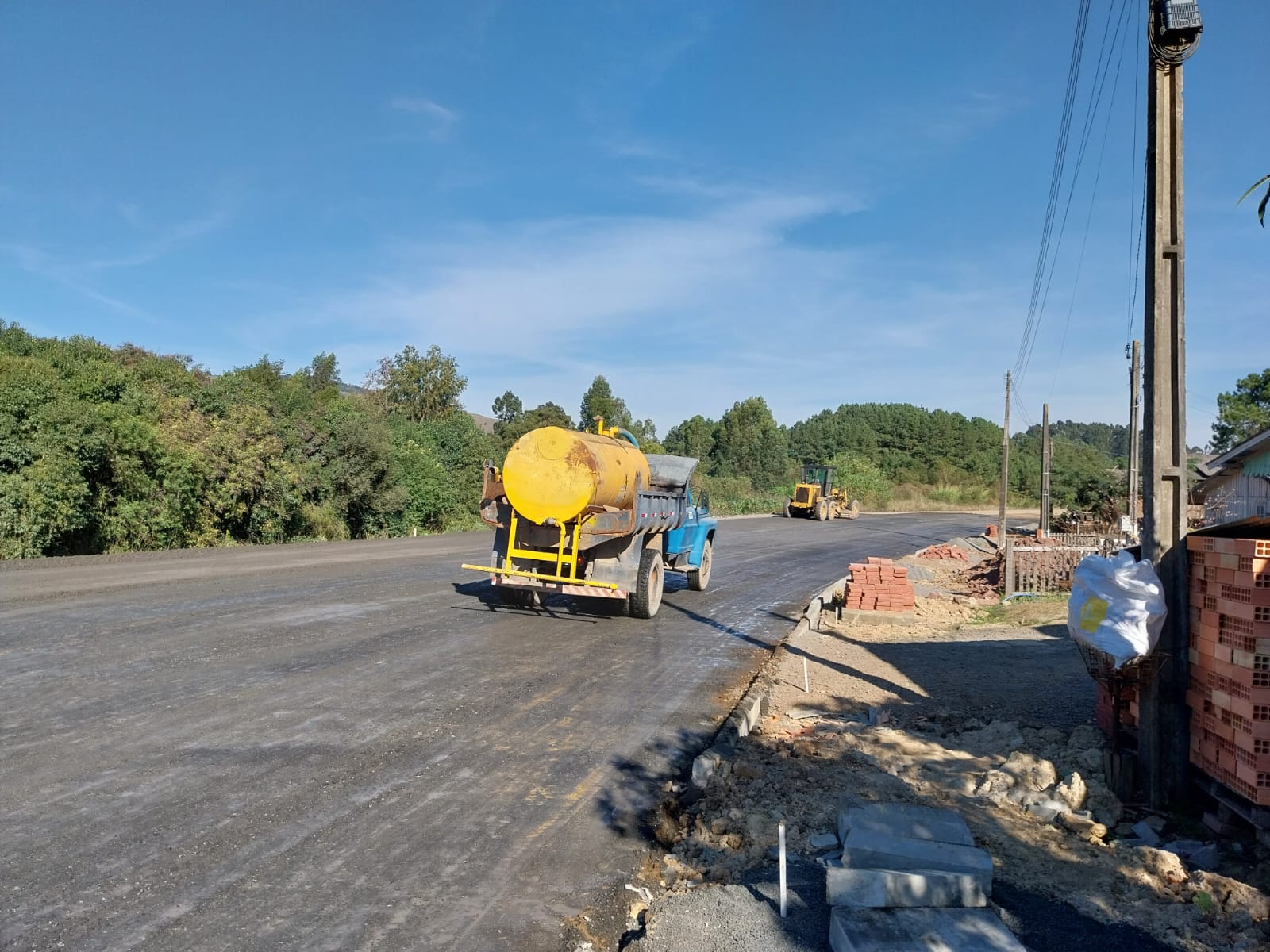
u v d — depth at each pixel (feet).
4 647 29.14
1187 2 19.16
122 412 65.05
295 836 15.80
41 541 57.16
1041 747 22.56
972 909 13.75
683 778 20.42
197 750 20.07
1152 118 19.90
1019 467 305.32
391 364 177.99
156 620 35.09
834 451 323.78
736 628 41.98
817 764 21.54
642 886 15.05
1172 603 18.98
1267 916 13.93
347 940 12.48
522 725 23.48
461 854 15.55
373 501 96.68
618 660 32.68
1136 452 68.23
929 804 18.85
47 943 11.88
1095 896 14.71
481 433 136.26
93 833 15.43
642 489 41.60
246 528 79.82
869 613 46.98
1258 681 16.06
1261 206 14.97
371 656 30.55
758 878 15.15
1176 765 18.92
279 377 128.06
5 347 78.84
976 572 76.48
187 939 12.21
